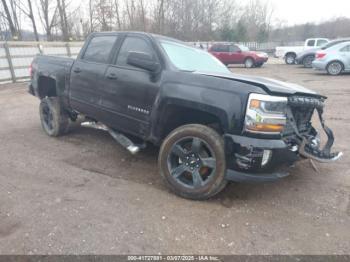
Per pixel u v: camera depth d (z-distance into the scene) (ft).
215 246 8.85
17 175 13.08
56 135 18.31
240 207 11.01
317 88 38.11
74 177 12.99
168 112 11.90
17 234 9.02
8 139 18.19
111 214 10.21
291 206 11.22
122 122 13.76
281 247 8.92
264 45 167.73
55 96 19.48
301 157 11.75
